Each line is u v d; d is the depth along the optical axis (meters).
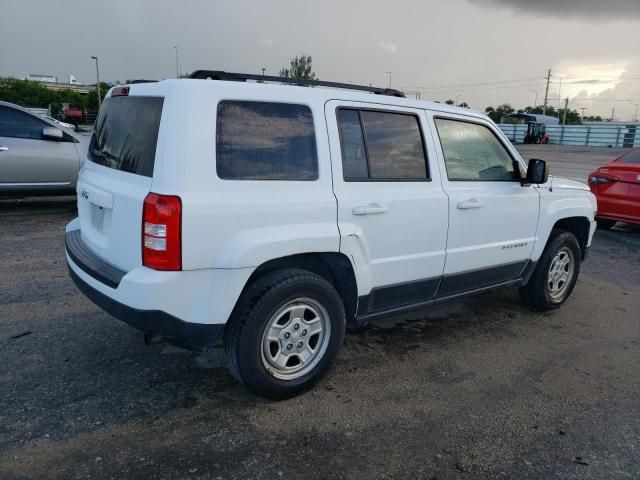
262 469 2.78
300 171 3.34
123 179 3.24
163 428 3.09
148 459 2.81
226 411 3.29
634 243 8.73
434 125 4.11
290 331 3.37
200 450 2.91
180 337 3.06
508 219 4.61
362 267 3.64
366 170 3.67
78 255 3.53
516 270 4.90
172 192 2.88
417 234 3.92
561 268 5.37
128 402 3.35
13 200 9.98
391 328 4.79
